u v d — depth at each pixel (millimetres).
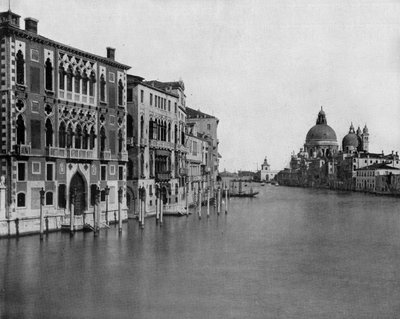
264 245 43781
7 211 42938
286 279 30531
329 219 69875
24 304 24688
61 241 41719
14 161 43125
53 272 31047
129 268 32656
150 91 64750
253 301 25672
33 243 40375
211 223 60875
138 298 25906
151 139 64500
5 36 43062
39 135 45750
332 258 37688
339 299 26203
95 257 35750
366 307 24859
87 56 51719
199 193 66000
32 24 46312
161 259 35906
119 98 57125
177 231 51438
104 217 53844
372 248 42656
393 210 88000
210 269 33000
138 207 61594
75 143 50562
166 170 70000
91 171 52250
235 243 44594
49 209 46594
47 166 46531
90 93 52531
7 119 43125
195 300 25688
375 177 173375
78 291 27031
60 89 48438
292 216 74625
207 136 104938
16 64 43656
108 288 27719
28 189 44344
